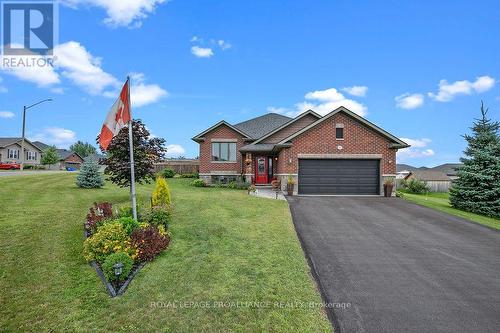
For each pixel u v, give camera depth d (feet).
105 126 28.50
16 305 15.85
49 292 17.20
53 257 21.45
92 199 45.21
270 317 15.20
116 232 22.08
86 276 19.26
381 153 61.67
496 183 55.42
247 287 18.17
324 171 61.87
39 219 30.32
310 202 50.29
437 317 15.94
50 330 14.03
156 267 20.68
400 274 21.53
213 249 24.23
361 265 23.03
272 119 97.50
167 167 110.42
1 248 22.29
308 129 61.72
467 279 20.94
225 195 55.67
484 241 30.35
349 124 61.93
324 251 25.93
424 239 30.53
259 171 81.46
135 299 16.67
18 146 173.17
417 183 120.26
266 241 26.94
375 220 38.06
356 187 61.77
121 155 40.98
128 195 50.78
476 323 15.47
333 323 15.10
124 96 28.02
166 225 29.48
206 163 83.20
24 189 52.29
